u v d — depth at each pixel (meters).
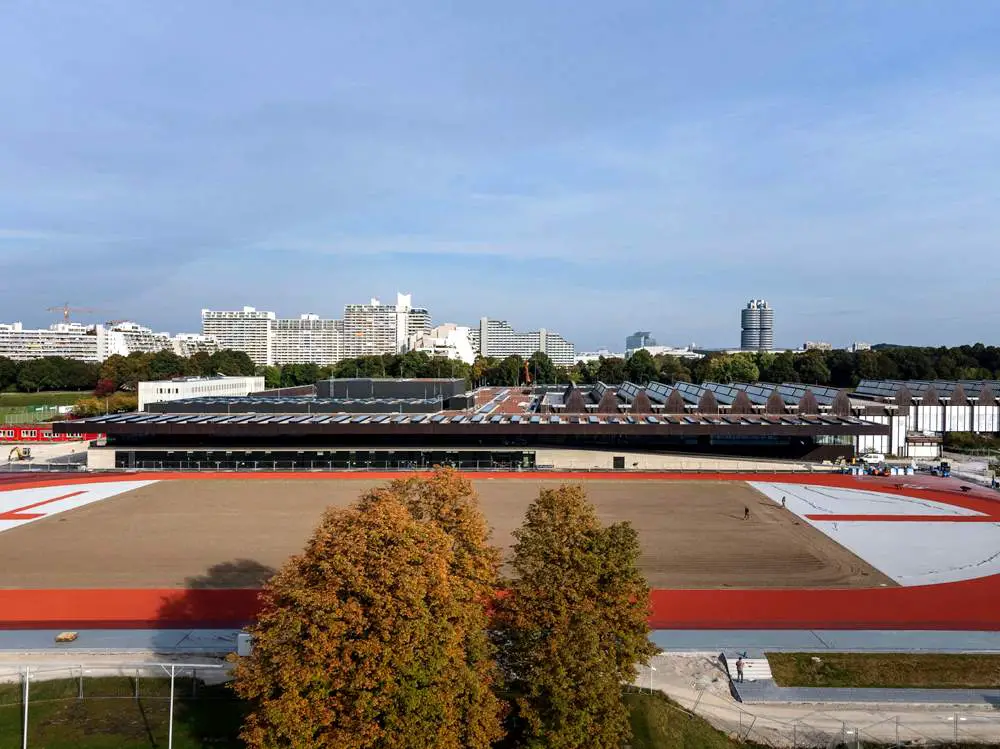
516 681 30.75
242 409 109.88
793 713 33.75
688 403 117.44
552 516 32.03
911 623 43.09
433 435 99.62
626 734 28.06
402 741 23.69
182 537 60.84
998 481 85.31
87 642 40.12
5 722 31.86
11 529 63.59
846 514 69.88
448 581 27.20
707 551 57.12
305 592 24.95
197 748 29.89
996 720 33.09
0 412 169.00
